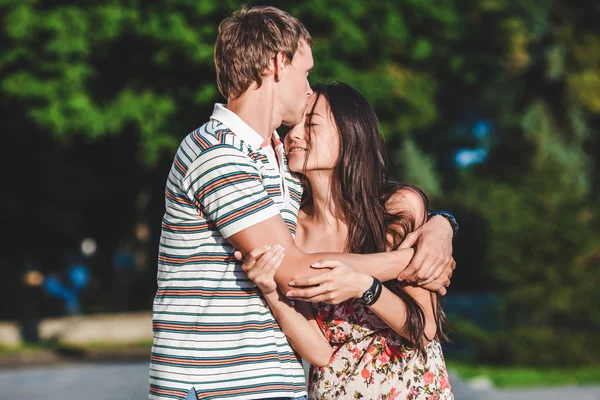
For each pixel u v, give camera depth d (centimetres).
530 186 1359
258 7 312
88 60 1577
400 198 334
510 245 1345
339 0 1520
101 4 1519
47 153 2091
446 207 2628
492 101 2505
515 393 1061
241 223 288
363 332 328
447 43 1867
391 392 324
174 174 302
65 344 1870
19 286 2506
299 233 347
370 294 301
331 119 331
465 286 2586
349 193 328
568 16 2353
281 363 299
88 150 2081
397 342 327
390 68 1683
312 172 336
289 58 306
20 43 1490
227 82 308
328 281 294
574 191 1366
